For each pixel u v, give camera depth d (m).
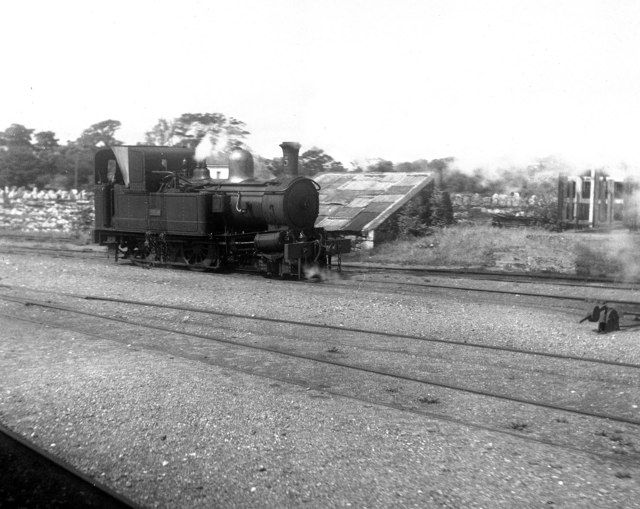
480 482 5.75
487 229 24.62
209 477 5.85
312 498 5.46
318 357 9.96
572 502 5.41
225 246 20.44
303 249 18.77
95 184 24.56
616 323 11.67
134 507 5.21
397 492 5.55
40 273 19.92
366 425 7.05
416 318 12.72
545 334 11.35
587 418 7.38
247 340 11.14
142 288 16.66
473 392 8.22
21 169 62.16
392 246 24.67
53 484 5.69
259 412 7.42
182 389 8.20
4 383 8.62
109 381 8.56
